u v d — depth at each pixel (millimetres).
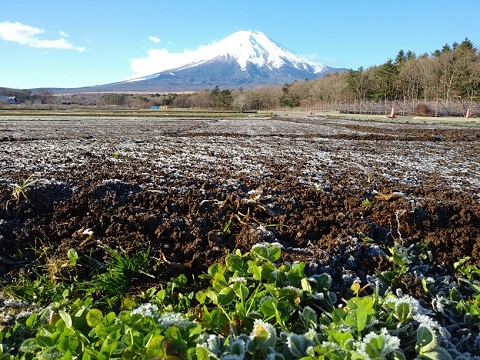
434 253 3346
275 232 3410
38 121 23578
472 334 2295
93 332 1926
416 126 18969
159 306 2449
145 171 5168
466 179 5570
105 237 3230
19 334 2172
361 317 1920
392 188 4707
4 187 3992
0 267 2895
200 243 3209
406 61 58688
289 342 1838
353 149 9188
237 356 1669
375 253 3150
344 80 62500
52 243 3193
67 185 4062
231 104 70688
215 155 7406
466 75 40781
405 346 2031
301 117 32188
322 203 4125
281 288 2312
